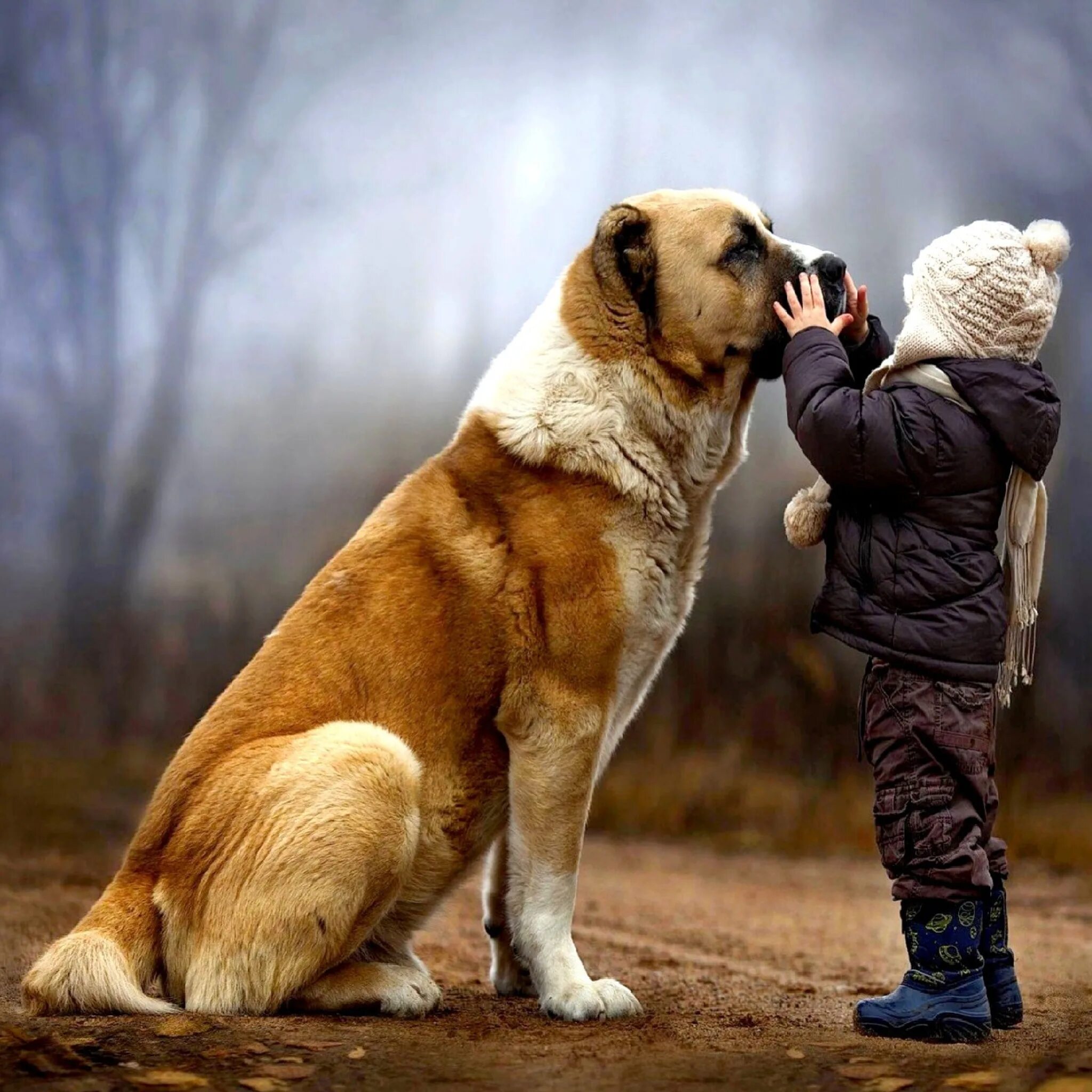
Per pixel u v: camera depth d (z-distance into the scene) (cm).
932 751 462
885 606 469
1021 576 484
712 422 558
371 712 520
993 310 466
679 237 554
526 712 522
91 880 980
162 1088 392
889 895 1078
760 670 1648
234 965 485
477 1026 486
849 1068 408
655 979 662
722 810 1441
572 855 523
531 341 561
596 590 523
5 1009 503
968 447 465
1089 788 1468
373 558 541
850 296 562
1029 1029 493
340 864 479
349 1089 393
